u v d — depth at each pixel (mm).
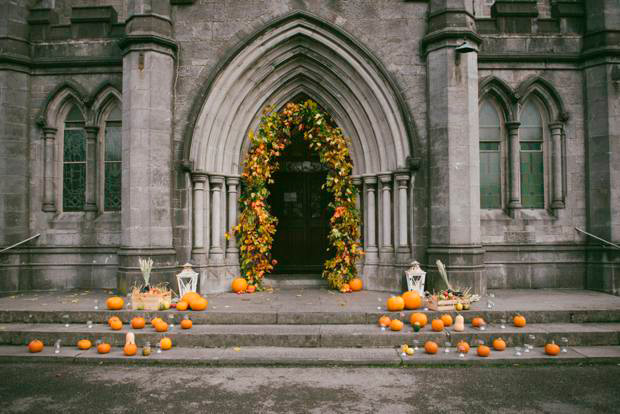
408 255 8508
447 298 6812
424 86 8602
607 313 6676
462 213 7957
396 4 8711
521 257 9195
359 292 8688
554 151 9406
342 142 9148
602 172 8945
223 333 6113
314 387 4828
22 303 7531
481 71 9305
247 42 8672
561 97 9344
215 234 8789
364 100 9000
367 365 5523
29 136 9453
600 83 9000
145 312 6742
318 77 9344
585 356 5605
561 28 9352
